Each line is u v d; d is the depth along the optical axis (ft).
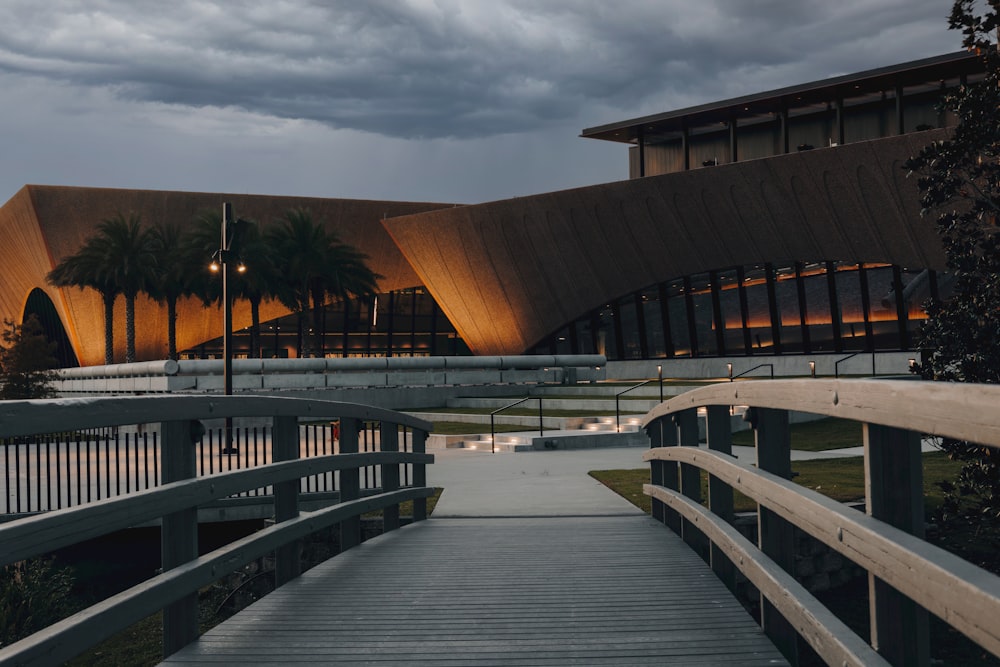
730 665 14.90
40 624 36.01
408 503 45.52
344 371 132.26
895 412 8.46
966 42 35.86
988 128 33.91
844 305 161.27
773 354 170.91
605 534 30.22
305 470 21.70
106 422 12.02
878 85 157.28
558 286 199.21
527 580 22.29
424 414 122.31
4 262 268.82
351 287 191.21
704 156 201.57
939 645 36.70
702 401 21.15
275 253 174.40
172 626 15.87
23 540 9.93
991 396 6.36
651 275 185.26
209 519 46.21
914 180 143.13
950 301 35.12
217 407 16.51
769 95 165.07
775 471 15.11
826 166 151.43
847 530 9.94
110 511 12.03
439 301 224.53
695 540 26.94
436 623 17.95
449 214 204.33
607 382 149.28
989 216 34.83
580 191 184.24
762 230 165.68
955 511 33.09
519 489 51.24
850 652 9.63
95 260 179.52
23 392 151.33
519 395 142.31
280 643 16.39
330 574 23.21
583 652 15.83
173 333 187.52
